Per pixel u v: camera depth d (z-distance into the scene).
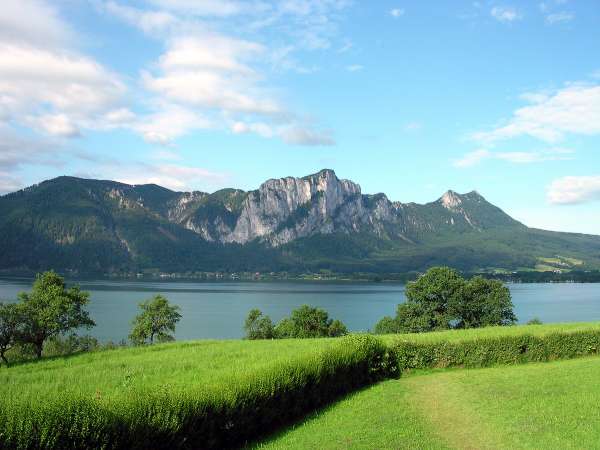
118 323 152.00
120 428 13.99
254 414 19.12
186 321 167.88
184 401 15.91
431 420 22.31
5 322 59.38
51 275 65.38
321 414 23.23
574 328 40.66
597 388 26.69
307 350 29.77
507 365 35.59
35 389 19.94
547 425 20.73
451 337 36.44
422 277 84.19
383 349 32.09
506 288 82.56
